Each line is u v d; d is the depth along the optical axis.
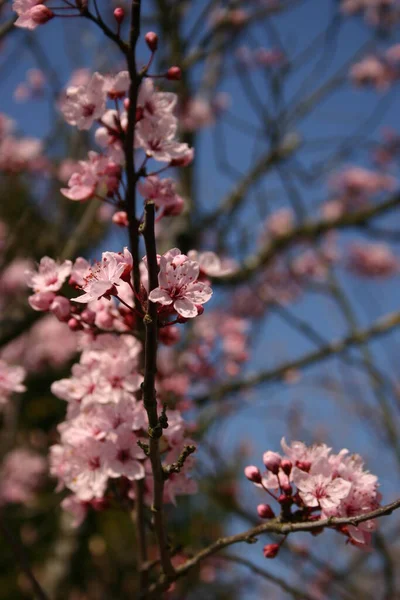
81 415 0.74
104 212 1.56
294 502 0.70
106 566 1.87
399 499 0.66
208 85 1.61
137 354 0.75
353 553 1.50
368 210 1.64
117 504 0.77
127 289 0.74
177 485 0.73
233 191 1.55
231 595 1.88
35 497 1.71
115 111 0.74
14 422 1.68
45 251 1.38
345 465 0.70
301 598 0.78
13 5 0.71
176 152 0.73
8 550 1.77
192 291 0.66
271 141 1.56
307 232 1.63
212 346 1.03
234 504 1.34
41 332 1.85
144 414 0.72
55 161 1.61
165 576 0.73
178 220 1.41
